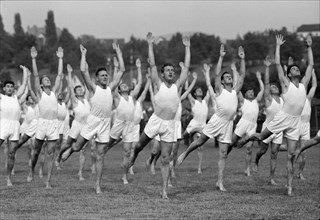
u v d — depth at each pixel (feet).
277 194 41.55
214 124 44.06
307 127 51.65
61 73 49.26
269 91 52.39
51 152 46.11
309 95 52.06
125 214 33.17
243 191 43.21
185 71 42.29
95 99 42.42
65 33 357.61
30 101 60.54
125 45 350.02
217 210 34.58
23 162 72.64
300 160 51.72
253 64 249.34
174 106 40.42
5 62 310.65
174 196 40.55
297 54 204.13
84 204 36.86
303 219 31.68
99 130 42.55
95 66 284.20
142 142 42.01
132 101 50.47
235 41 293.43
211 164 68.13
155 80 41.16
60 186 46.60
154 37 41.86
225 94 44.01
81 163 52.19
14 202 37.76
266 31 267.59
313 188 44.93
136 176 54.80
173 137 40.60
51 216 32.60
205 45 298.35
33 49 48.34
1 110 46.98
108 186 46.52
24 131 62.44
